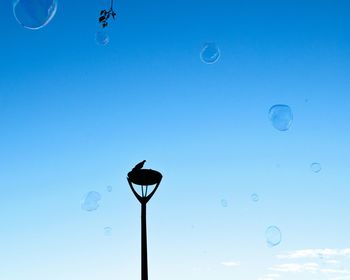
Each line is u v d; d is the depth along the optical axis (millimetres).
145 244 3973
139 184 4141
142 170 4141
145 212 4105
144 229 4031
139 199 4133
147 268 3906
